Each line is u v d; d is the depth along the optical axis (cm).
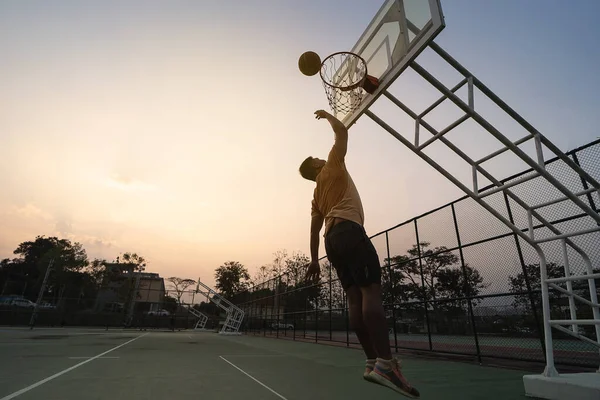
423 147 343
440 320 751
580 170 316
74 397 320
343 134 179
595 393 277
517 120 311
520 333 605
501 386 398
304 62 234
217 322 3638
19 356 674
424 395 344
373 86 288
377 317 140
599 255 477
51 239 6900
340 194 171
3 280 5938
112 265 4444
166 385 387
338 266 171
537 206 366
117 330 2655
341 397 335
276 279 1927
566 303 546
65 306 3397
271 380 436
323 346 1120
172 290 3169
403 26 274
